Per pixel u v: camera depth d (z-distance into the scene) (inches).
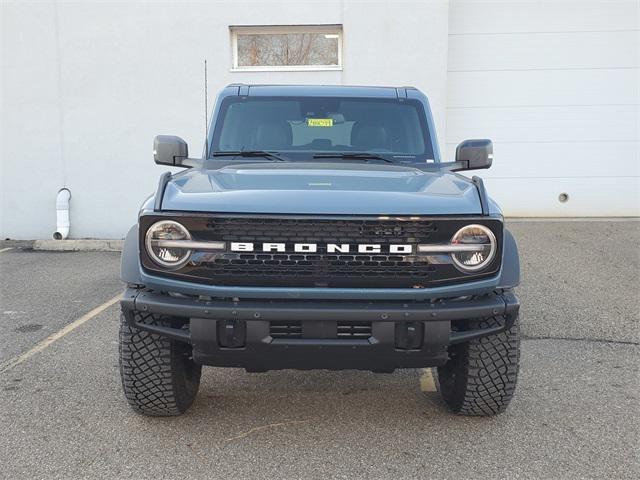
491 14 434.0
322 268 126.3
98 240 400.5
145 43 393.4
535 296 272.7
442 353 130.4
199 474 129.7
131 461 134.7
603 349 208.2
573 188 446.0
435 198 131.7
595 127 441.4
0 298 275.9
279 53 398.0
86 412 158.9
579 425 152.4
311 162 173.0
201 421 154.8
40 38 395.9
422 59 386.0
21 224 413.4
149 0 390.0
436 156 181.3
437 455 137.9
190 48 393.1
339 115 185.8
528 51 436.1
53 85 399.9
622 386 176.7
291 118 184.9
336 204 126.6
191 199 129.3
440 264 127.1
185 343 147.3
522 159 443.8
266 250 125.3
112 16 392.2
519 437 146.3
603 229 408.5
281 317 124.7
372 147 182.5
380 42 386.3
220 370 192.1
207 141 182.9
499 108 441.1
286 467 132.7
